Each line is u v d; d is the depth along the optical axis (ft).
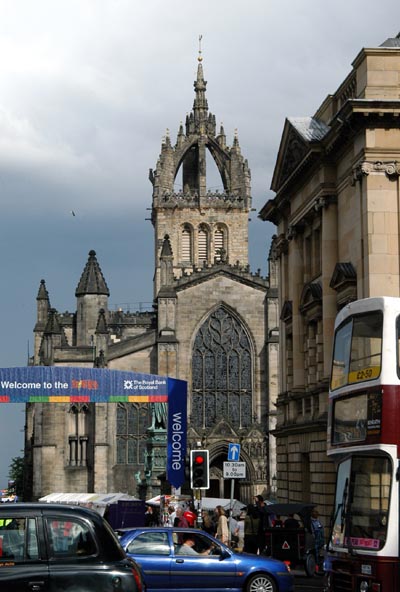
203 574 131.44
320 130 230.89
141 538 132.87
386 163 194.18
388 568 101.81
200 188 560.20
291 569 178.40
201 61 582.35
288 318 261.85
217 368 437.17
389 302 107.65
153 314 508.94
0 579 82.02
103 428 419.95
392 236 192.95
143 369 434.71
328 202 220.84
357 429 108.88
